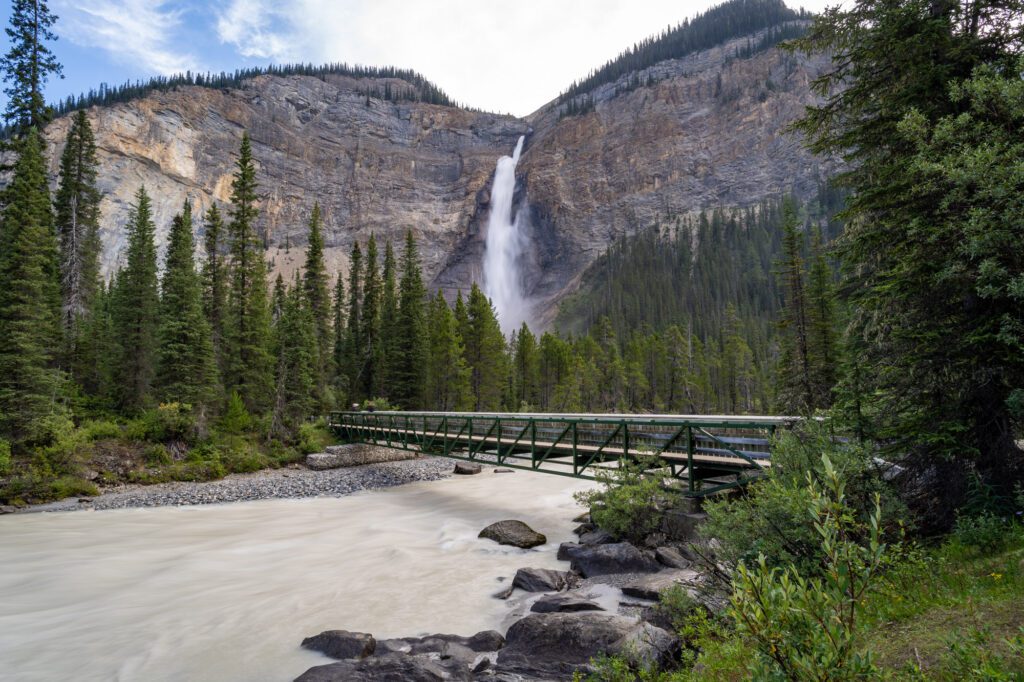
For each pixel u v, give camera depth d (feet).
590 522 54.85
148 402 114.11
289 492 88.22
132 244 142.20
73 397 107.04
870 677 7.96
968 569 18.33
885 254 30.96
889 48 30.66
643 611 30.73
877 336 29.78
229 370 130.41
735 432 42.60
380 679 24.44
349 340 200.54
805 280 111.24
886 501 23.58
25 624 34.45
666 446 48.16
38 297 94.22
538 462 64.59
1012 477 24.85
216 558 49.83
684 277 552.82
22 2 117.08
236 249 135.03
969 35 28.37
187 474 95.40
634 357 281.74
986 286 22.58
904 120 25.30
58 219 120.47
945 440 25.09
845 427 28.12
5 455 80.69
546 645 27.02
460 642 29.40
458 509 71.77
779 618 8.05
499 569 43.57
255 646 30.53
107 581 43.39
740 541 23.57
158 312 126.00
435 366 187.73
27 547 54.24
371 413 117.91
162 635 32.40
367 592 39.06
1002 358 24.30
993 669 10.13
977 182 22.38
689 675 17.08
